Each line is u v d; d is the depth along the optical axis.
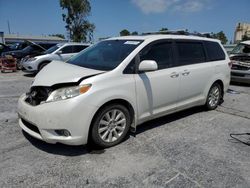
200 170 3.47
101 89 3.71
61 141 3.54
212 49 5.96
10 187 3.02
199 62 5.50
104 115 3.85
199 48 5.59
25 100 3.99
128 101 4.07
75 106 3.49
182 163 3.63
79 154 3.80
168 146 4.15
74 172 3.34
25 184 3.08
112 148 4.02
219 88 6.19
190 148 4.10
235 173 3.43
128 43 4.56
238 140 4.48
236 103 6.96
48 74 3.99
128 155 3.81
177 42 5.06
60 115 3.46
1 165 3.46
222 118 5.62
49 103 3.54
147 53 4.44
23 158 3.65
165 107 4.80
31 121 3.67
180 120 5.40
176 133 4.69
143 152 3.91
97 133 3.80
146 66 4.05
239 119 5.59
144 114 4.44
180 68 4.96
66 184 3.10
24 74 12.72
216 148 4.14
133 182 3.17
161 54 4.69
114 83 3.88
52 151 3.86
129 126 4.23
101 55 4.55
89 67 4.21
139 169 3.45
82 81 3.64
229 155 3.91
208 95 5.88
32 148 3.94
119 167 3.48
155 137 4.48
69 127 3.51
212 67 5.76
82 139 3.62
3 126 4.81
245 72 9.17
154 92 4.47
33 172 3.32
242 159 3.80
